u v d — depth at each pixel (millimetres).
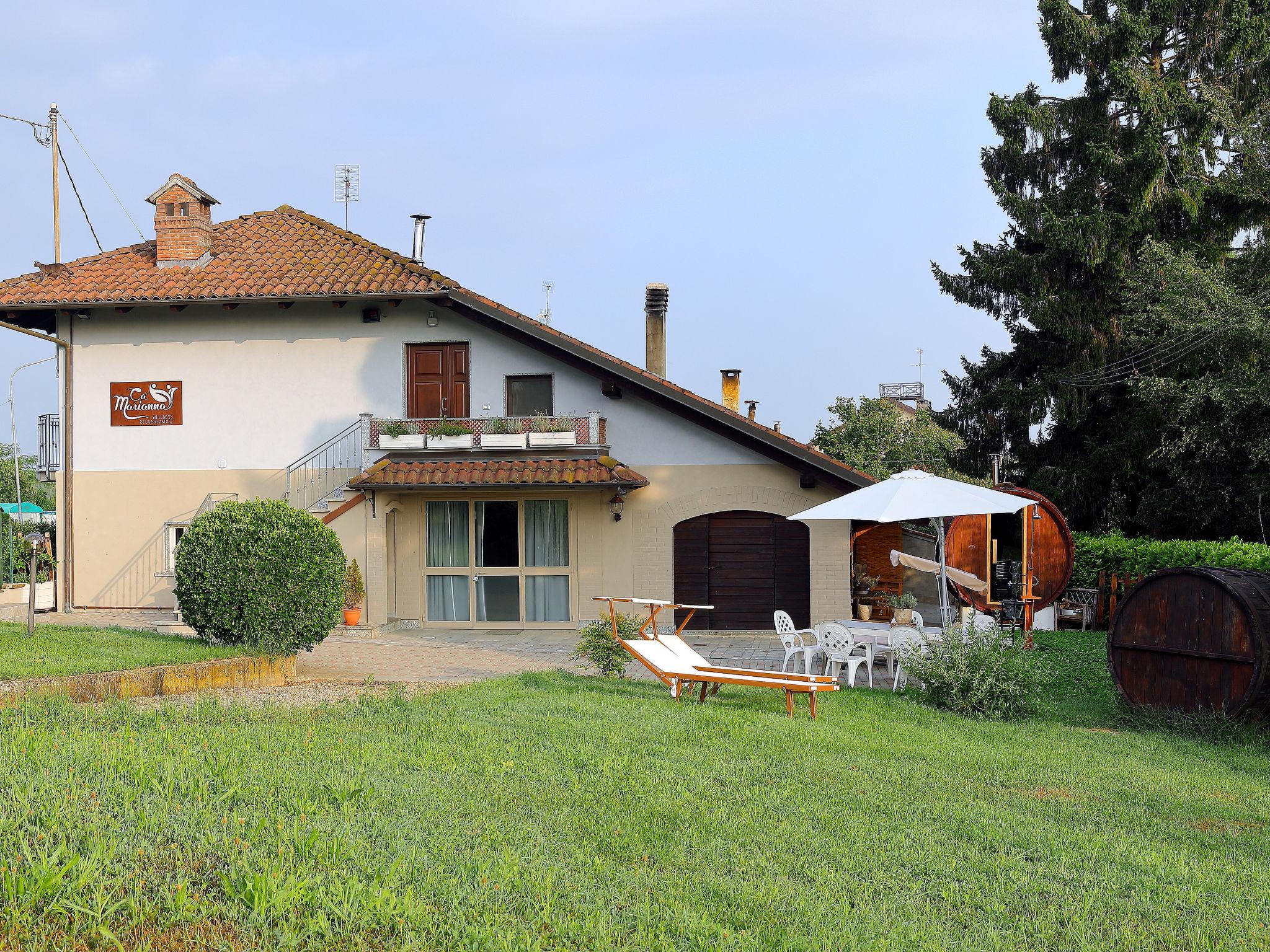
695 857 5660
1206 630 10570
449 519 20297
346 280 20156
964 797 7285
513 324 19750
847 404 44281
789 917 4871
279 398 20781
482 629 20031
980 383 30969
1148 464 26219
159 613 20281
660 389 19375
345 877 4582
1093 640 18016
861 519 12750
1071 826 6777
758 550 19703
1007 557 21516
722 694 11844
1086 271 28094
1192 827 6969
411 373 20625
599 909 4680
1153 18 27969
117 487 20906
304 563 13125
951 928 4926
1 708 7934
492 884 4801
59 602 20812
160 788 5570
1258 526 23641
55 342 20844
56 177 21562
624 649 12391
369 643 17781
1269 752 9883
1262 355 21781
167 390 20906
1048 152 29375
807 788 7230
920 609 23594
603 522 19906
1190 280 23016
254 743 7258
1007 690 11203
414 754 7434
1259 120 24422
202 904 4219
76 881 4152
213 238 22594
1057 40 28422
